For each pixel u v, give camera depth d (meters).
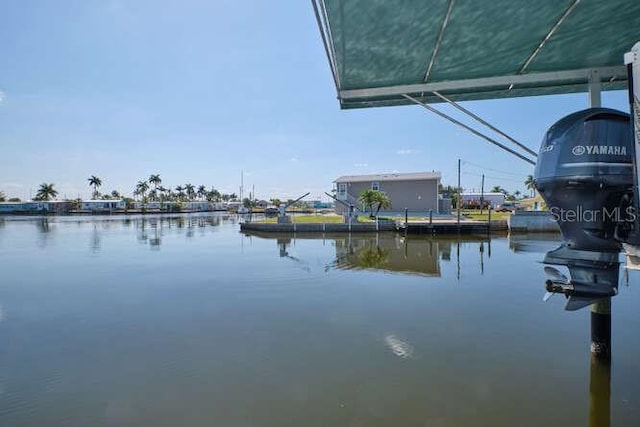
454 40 3.76
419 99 5.34
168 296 9.79
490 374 5.05
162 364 5.60
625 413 4.02
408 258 16.58
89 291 10.39
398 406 4.32
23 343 6.50
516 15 3.28
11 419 4.21
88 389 4.86
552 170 3.70
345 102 5.48
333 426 3.98
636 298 8.61
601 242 3.39
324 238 25.80
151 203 86.00
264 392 4.73
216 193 116.50
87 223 43.47
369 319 7.67
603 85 4.70
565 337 6.39
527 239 24.38
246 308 8.59
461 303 8.84
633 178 3.01
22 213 69.38
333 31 3.56
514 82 4.58
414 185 42.28
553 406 4.21
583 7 3.15
